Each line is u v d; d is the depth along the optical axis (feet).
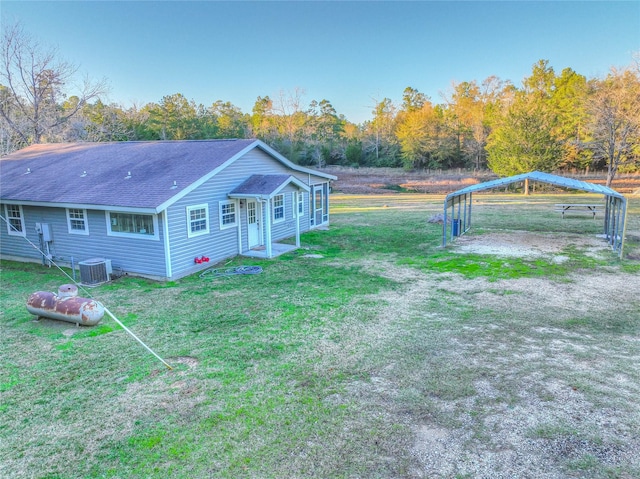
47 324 25.00
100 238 37.35
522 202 85.46
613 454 12.21
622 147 91.86
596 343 20.86
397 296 29.30
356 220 67.15
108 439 13.78
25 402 16.35
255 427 14.14
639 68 89.56
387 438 13.34
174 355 20.25
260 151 46.39
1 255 44.50
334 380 17.34
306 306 27.20
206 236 38.47
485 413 14.58
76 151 52.54
